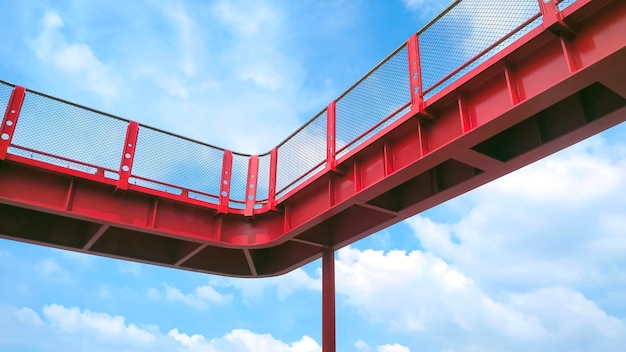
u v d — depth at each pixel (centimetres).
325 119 1961
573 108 1355
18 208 2047
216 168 2172
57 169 1772
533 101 1186
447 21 1480
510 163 1490
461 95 1408
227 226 2161
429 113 1499
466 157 1452
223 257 2489
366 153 1744
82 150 1848
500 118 1256
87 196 1859
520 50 1252
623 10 1082
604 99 1283
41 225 2072
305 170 1989
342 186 1825
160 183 1995
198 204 2066
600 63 1054
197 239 2061
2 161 1703
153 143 2028
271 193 2127
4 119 1712
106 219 1866
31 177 1769
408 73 1579
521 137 1475
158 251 2327
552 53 1211
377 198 1809
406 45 1616
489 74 1350
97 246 2181
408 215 1870
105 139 1916
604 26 1109
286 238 2038
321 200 1917
